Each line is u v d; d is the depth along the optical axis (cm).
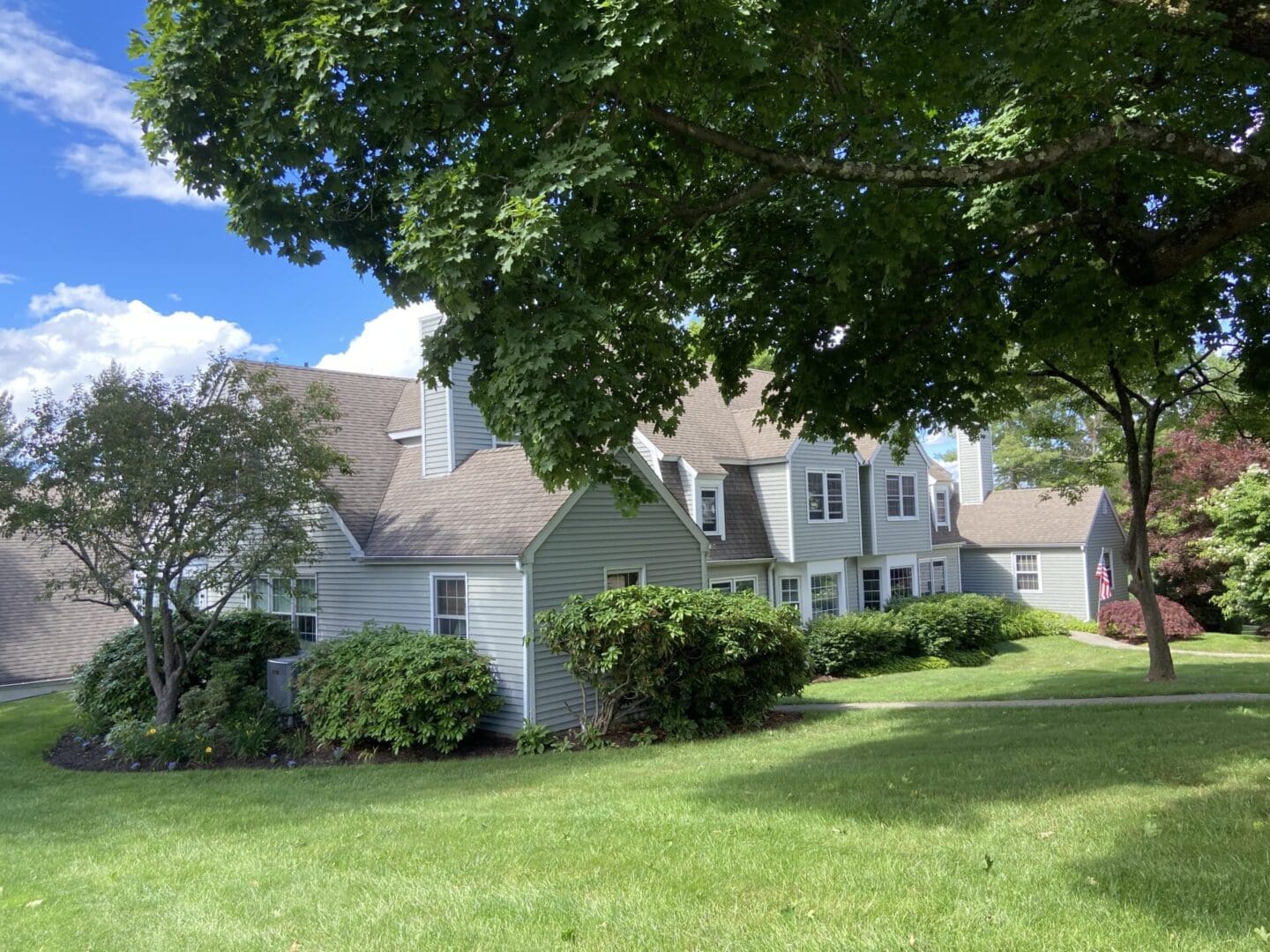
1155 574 2797
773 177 697
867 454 2536
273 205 611
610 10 496
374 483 1725
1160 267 710
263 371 1411
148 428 1276
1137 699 1291
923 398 983
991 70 693
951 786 679
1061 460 2258
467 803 777
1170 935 365
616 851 550
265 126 575
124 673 1433
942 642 2238
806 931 397
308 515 1522
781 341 933
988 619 2380
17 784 1055
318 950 424
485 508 1480
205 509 1335
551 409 509
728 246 886
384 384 2025
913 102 699
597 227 525
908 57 665
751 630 1256
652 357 766
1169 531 2686
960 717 1182
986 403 1197
